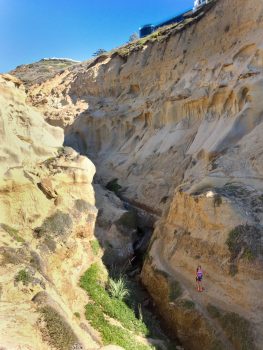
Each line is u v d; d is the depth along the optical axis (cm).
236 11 2436
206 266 1431
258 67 2000
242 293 1259
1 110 1631
